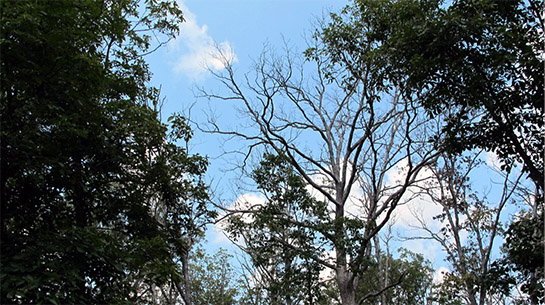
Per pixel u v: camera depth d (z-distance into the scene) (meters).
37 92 8.04
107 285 8.61
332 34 15.84
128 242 10.37
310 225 17.08
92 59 9.04
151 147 11.83
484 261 19.36
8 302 6.77
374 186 19.42
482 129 12.09
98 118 10.05
